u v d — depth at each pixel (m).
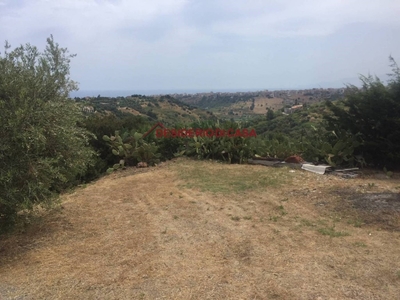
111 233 4.88
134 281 3.46
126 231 4.92
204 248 4.18
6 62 4.74
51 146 4.91
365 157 8.16
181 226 4.99
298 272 3.46
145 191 7.14
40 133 4.28
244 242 4.29
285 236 4.41
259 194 6.48
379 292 3.06
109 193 7.11
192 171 8.75
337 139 8.58
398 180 7.00
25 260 4.12
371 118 7.95
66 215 5.76
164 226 5.03
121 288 3.34
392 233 4.34
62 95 5.32
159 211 5.76
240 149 9.86
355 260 3.66
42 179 4.63
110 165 10.23
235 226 4.88
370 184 6.54
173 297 3.13
